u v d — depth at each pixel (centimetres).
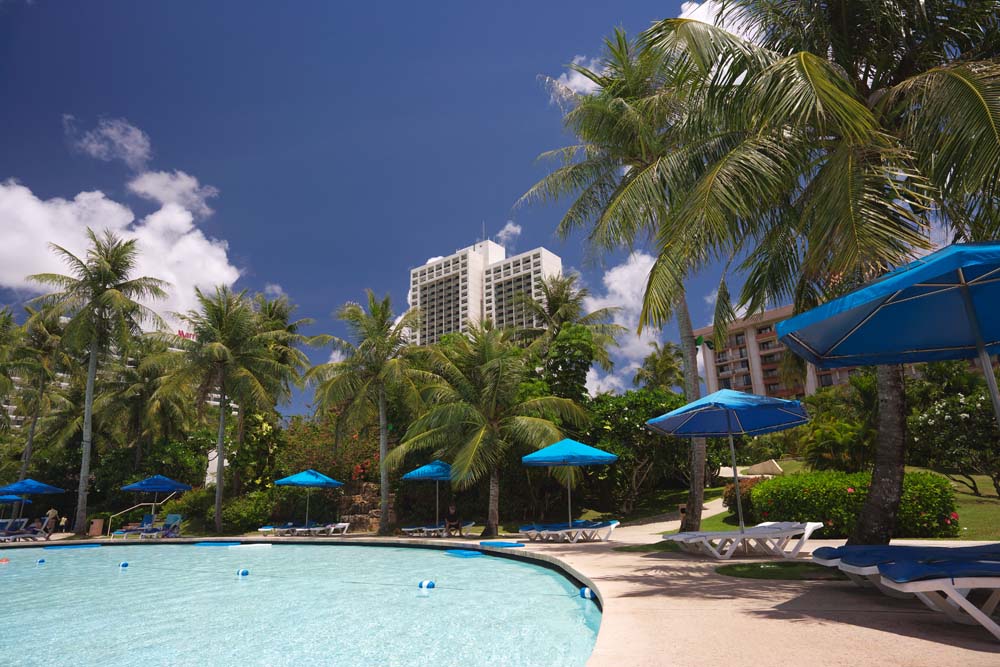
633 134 1419
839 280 755
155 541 2239
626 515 2456
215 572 1295
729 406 858
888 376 769
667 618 464
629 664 333
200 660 531
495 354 2119
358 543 1941
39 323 3419
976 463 1520
